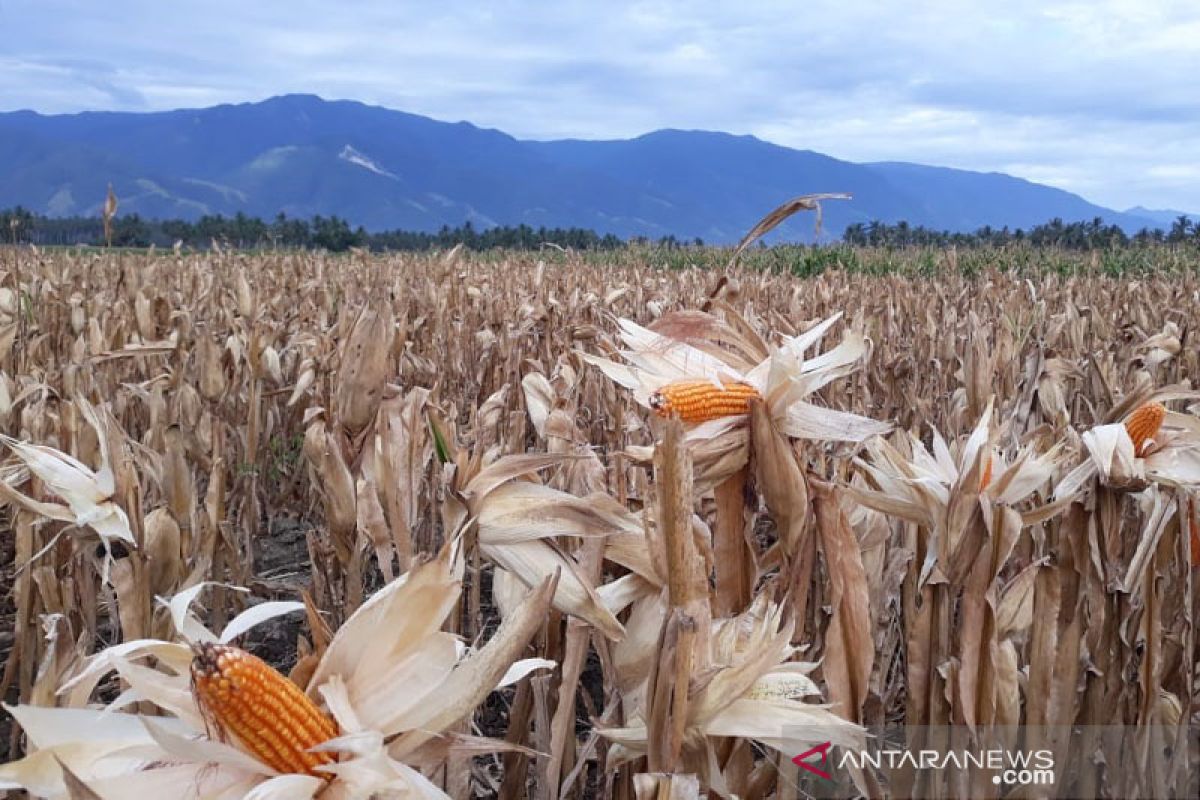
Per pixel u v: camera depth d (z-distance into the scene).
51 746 2.28
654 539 2.90
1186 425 4.02
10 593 6.13
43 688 2.71
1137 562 3.82
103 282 17.70
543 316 11.26
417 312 14.50
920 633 3.29
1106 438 3.64
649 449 3.39
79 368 7.73
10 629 6.52
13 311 11.80
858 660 3.29
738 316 4.12
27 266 18.16
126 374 10.32
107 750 2.32
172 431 3.81
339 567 5.77
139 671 2.39
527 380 4.70
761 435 3.36
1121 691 3.97
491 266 26.22
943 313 14.91
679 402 3.34
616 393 7.03
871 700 3.90
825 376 3.52
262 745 2.17
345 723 2.29
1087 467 3.69
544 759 3.60
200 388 7.06
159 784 2.27
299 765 2.24
